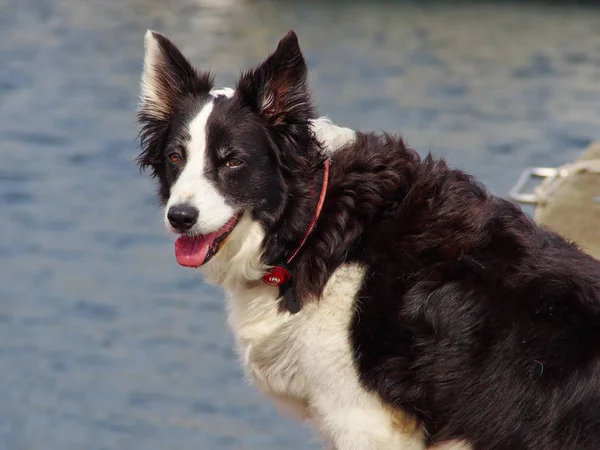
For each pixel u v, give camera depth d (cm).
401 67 3516
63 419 1308
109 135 2753
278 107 584
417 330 554
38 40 4206
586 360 527
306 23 4431
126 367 1441
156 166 621
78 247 1906
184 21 4550
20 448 1235
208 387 1372
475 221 569
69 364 1447
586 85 3173
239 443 1224
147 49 613
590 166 855
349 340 564
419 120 2780
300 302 571
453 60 3609
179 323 1574
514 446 542
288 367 588
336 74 3412
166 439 1245
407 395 558
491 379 543
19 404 1350
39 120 2927
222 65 3578
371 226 576
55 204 2162
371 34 4172
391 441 573
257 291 593
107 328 1558
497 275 554
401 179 582
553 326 539
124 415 1310
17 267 1806
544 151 2441
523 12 4588
